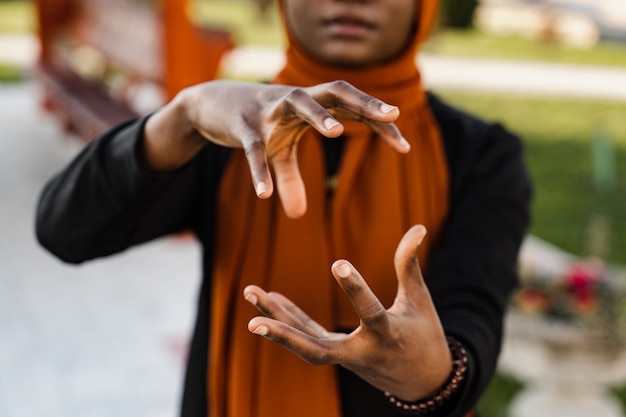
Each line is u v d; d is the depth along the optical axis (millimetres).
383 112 971
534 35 18234
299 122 1032
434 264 1342
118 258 5125
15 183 6500
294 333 944
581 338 2918
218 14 18219
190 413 1446
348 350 989
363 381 1355
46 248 1390
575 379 3029
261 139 1038
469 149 1409
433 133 1410
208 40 5598
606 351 2938
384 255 1349
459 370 1114
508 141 1441
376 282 1346
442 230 1390
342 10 1327
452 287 1288
